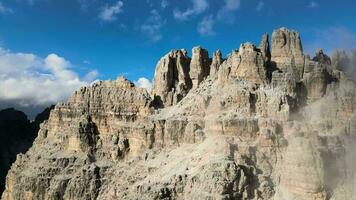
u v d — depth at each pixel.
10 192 135.25
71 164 120.69
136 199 93.56
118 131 123.38
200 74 126.44
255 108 100.88
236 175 87.88
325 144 92.00
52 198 114.75
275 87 104.94
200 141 103.12
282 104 98.31
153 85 133.50
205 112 107.50
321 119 99.56
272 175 91.94
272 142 94.69
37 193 119.25
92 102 129.62
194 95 116.81
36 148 137.88
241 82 106.25
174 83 129.12
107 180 114.56
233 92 103.44
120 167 115.88
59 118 135.75
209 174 88.38
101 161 120.25
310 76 108.12
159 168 103.62
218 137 98.25
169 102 124.94
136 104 124.25
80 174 115.69
